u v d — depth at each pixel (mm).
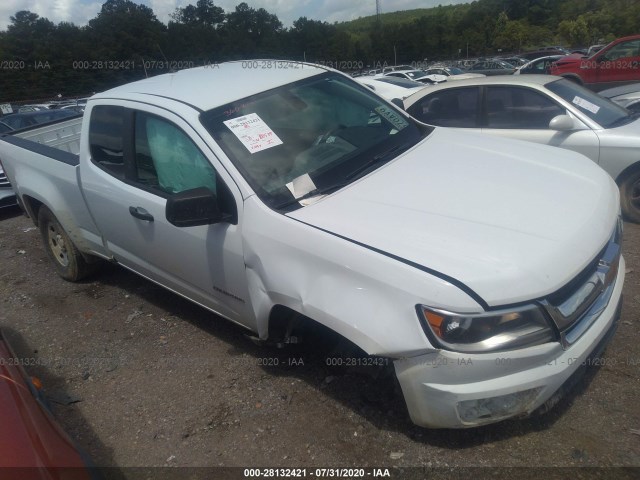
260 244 2922
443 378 2361
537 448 2637
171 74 4246
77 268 4969
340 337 2977
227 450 2896
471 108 6066
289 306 2828
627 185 5164
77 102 29594
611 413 2785
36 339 4273
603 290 2676
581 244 2531
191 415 3197
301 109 3609
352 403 3086
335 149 3426
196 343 3916
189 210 2953
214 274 3324
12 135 5492
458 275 2322
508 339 2301
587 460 2539
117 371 3729
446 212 2738
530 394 2410
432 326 2324
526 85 5754
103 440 3111
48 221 5043
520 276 2312
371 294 2488
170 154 3473
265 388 3320
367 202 2912
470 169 3211
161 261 3754
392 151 3553
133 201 3709
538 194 2885
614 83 13367
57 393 3572
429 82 25594
